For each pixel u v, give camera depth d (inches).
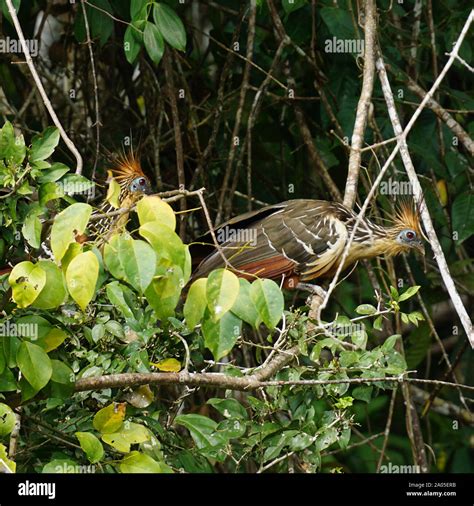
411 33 469.7
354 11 424.5
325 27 449.7
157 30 349.7
